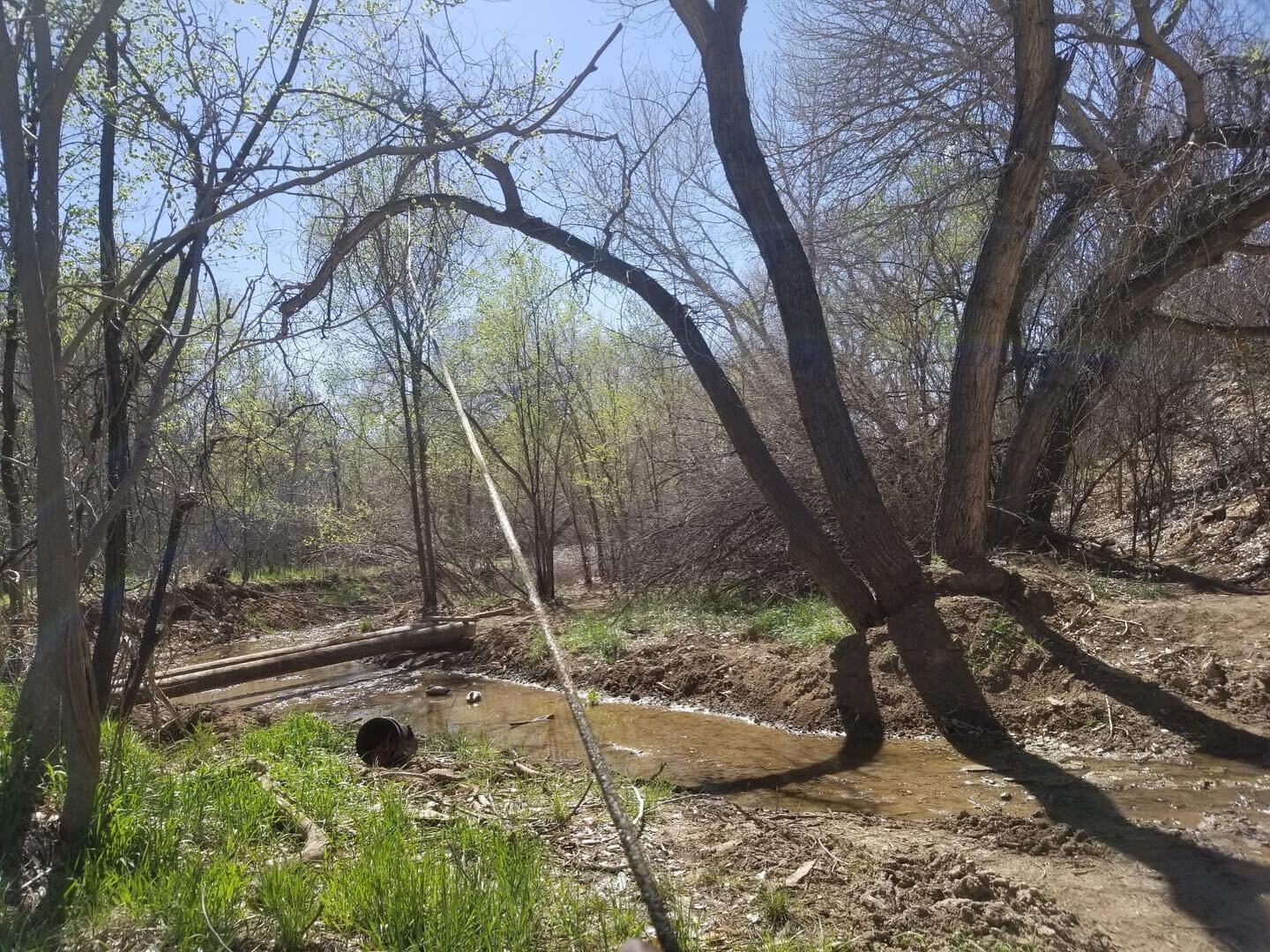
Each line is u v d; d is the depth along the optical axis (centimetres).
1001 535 1234
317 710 1197
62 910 400
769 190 977
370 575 2259
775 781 748
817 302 979
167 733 871
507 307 1889
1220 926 457
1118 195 1134
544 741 934
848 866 514
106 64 630
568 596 1908
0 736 530
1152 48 1082
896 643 930
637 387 2056
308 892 431
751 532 1335
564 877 479
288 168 636
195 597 1758
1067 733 785
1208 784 661
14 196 447
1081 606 971
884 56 1284
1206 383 1416
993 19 1232
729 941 427
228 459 782
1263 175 1100
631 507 1911
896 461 1300
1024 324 1281
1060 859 546
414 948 386
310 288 809
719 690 1045
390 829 520
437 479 2183
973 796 677
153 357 716
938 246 1368
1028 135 951
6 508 791
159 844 465
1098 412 1265
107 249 671
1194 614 920
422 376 1841
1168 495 1340
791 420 1379
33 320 450
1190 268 1138
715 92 977
